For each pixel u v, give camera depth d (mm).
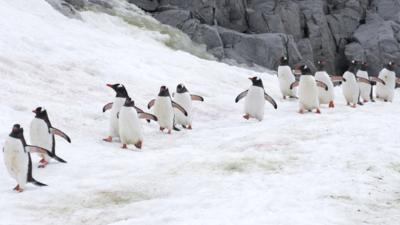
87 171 23469
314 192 18641
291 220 15500
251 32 81750
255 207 17031
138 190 20484
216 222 15562
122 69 45781
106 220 17328
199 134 32312
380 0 95125
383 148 25031
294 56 77125
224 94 46531
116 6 72125
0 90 34219
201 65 56000
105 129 32188
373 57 83875
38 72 39875
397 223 15516
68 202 19438
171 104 32500
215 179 21016
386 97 49250
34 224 17109
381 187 19344
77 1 65750
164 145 29688
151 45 59906
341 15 89375
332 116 35812
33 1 56844
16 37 45000
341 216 16031
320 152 24875
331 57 86812
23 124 29156
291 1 84562
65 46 47656
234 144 27797
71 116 32875
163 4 77625
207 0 77500
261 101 36469
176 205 18016
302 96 38656
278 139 28125
